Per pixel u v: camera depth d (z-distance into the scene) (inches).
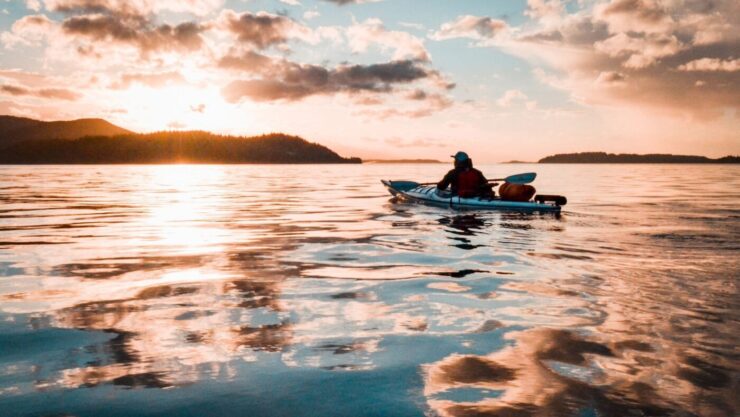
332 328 106.5
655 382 77.2
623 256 190.7
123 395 74.2
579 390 74.8
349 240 244.7
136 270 171.6
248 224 315.0
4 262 187.3
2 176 1542.8
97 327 107.5
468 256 197.3
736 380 77.7
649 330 102.0
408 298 132.0
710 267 167.3
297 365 85.8
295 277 159.6
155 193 698.8
